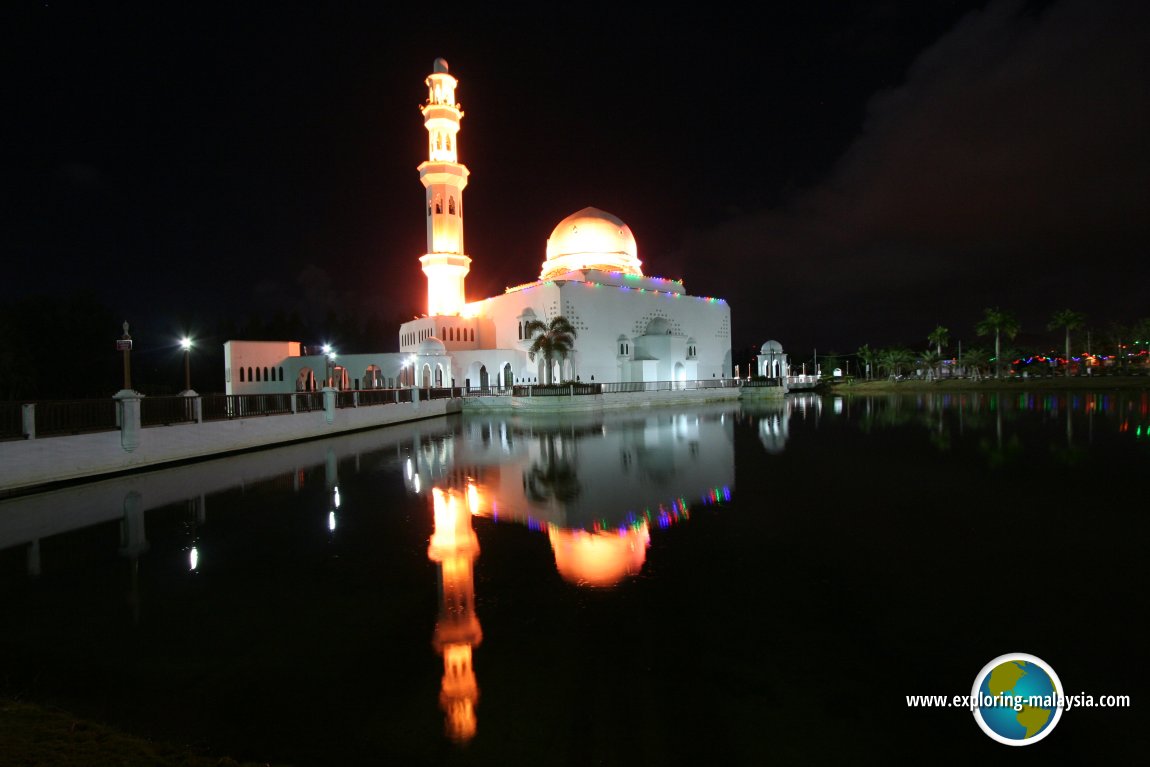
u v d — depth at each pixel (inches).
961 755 191.6
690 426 1332.4
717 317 2874.0
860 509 511.2
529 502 558.9
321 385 2308.1
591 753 190.5
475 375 2348.7
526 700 222.7
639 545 414.3
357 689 233.1
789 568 361.7
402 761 189.3
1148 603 301.9
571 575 356.5
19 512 552.7
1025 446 886.4
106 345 2176.4
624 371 2449.6
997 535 426.6
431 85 2480.3
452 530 465.1
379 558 397.4
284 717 215.8
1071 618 285.9
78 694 233.5
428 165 2431.1
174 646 273.3
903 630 275.9
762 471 709.9
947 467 717.9
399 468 785.6
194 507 568.1
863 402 2311.8
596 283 2362.2
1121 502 525.0
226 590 343.9
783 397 2635.3
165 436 828.6
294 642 274.8
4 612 315.9
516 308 2439.7
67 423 713.0
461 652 261.4
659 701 220.7
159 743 198.5
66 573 378.9
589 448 951.6
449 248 2497.5
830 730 202.2
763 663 247.6
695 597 319.0
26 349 1818.4
